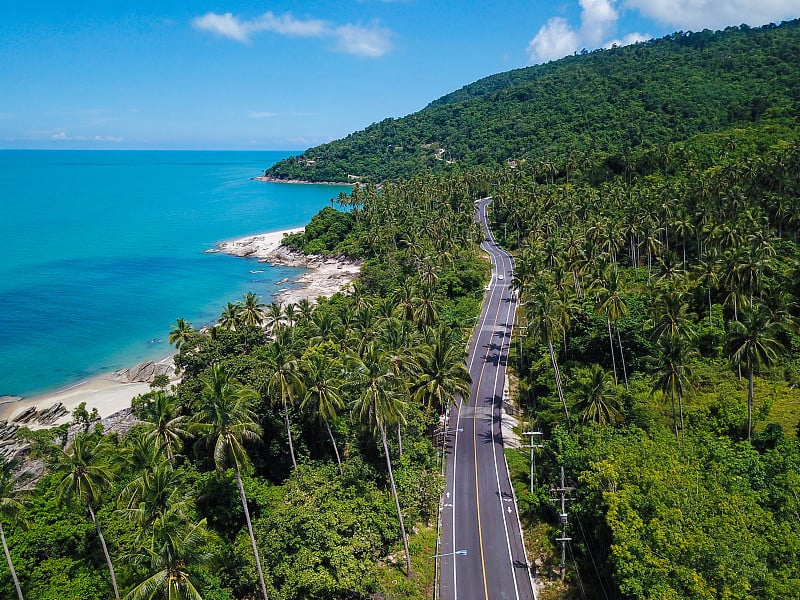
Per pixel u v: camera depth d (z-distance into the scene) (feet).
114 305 549.54
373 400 208.33
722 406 253.03
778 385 284.82
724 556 142.00
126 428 313.12
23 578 187.62
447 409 312.91
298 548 197.16
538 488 237.04
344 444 272.92
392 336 278.05
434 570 206.18
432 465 264.72
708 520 156.04
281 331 270.26
